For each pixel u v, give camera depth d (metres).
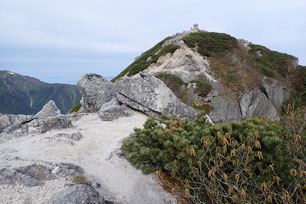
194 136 6.13
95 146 10.60
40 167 6.18
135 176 7.85
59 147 9.83
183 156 6.04
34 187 5.20
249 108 31.17
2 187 4.88
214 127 6.13
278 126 6.57
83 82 20.05
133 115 16.98
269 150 5.30
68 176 6.21
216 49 39.09
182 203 5.73
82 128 13.88
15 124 12.33
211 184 4.64
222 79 33.62
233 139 5.46
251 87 33.62
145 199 6.62
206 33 43.44
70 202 4.43
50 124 13.12
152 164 7.50
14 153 8.61
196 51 37.78
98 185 6.82
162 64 36.16
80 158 8.92
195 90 29.33
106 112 16.11
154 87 17.41
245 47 42.56
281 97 34.94
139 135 8.19
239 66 36.81
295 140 5.18
